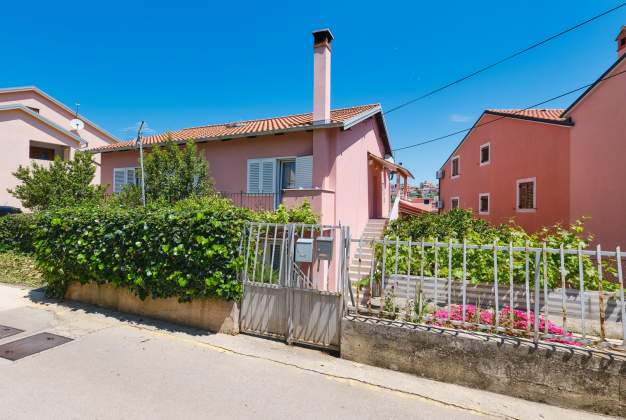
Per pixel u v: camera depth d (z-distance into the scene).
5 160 17.91
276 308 5.02
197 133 13.43
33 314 5.89
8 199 17.84
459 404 3.47
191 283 5.27
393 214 14.22
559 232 6.01
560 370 3.47
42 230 6.69
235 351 4.61
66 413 3.09
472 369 3.77
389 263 6.01
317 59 9.73
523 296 5.35
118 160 13.62
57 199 11.64
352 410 3.32
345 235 4.70
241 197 10.88
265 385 3.74
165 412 3.17
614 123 10.62
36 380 3.67
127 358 4.30
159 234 5.40
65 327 5.33
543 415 3.33
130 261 5.77
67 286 6.78
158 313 5.75
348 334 4.39
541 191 14.30
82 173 12.64
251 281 5.21
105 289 6.36
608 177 10.88
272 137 10.65
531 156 14.84
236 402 3.39
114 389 3.54
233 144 11.30
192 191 9.98
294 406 3.36
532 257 5.45
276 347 4.77
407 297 4.45
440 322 4.22
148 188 10.18
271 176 10.55
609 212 10.80
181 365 4.16
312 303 4.77
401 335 4.11
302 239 4.92
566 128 13.23
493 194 17.33
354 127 11.13
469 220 10.48
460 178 21.27
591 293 4.97
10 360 4.14
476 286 5.59
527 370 3.57
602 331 3.56
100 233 6.00
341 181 9.97
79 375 3.81
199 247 5.14
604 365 3.35
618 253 3.50
